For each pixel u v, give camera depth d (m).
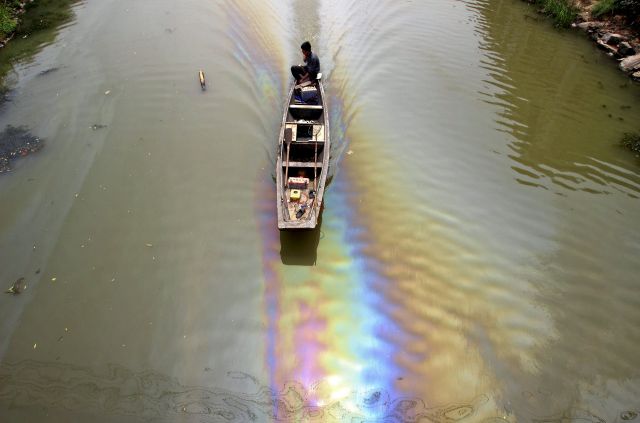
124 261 8.63
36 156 10.73
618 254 8.88
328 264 8.66
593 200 9.92
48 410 6.62
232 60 14.05
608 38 15.42
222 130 11.48
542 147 11.28
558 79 13.89
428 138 11.44
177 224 9.28
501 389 7.01
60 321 7.73
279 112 11.92
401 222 9.43
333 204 9.74
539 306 8.06
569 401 6.88
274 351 7.40
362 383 7.05
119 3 17.50
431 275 8.51
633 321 7.87
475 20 17.11
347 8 17.16
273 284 8.34
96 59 14.18
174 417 6.56
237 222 9.32
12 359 7.23
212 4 17.17
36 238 9.01
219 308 7.96
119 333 7.59
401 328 7.74
